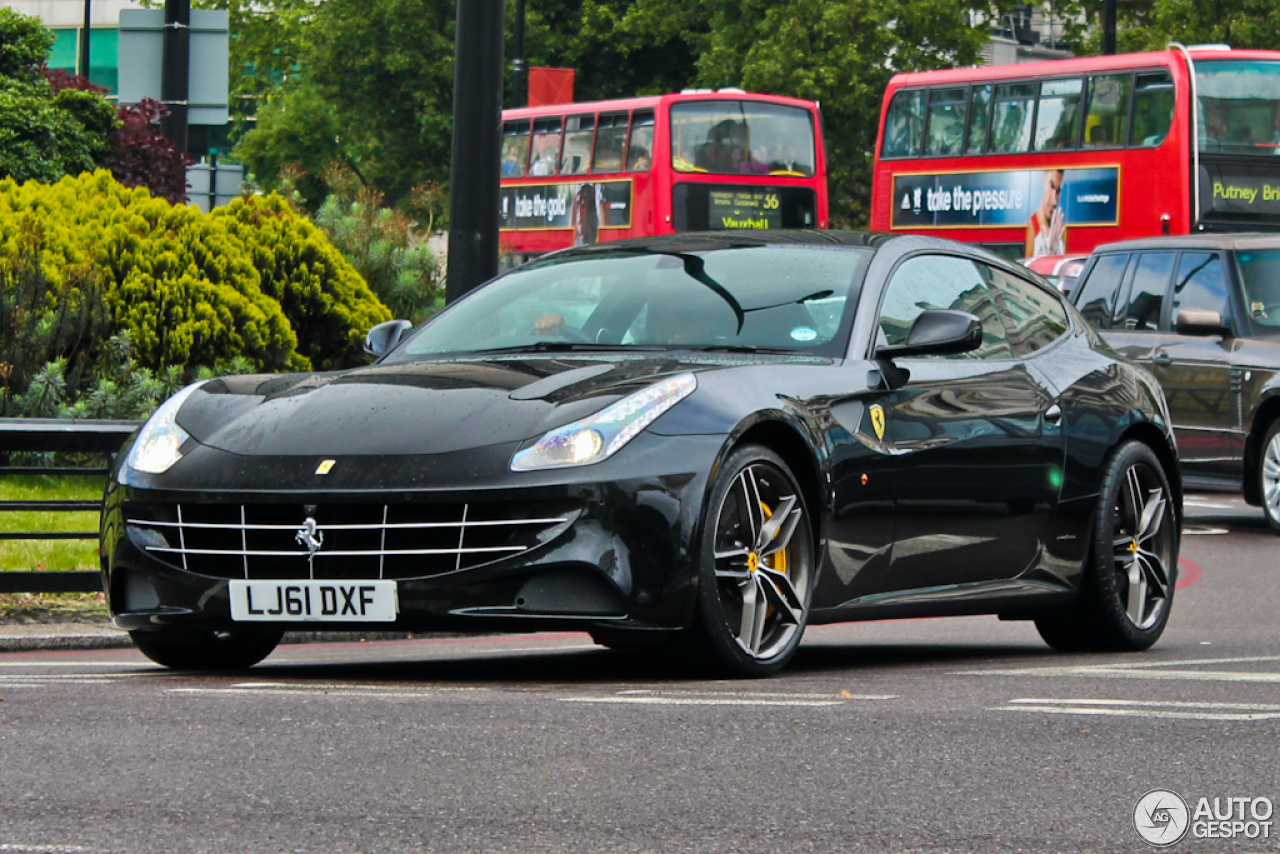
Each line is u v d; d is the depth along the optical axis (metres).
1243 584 32.88
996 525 20.38
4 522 33.03
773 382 17.80
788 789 11.38
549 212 96.62
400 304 50.78
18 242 40.84
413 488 16.08
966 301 21.28
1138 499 22.55
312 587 16.34
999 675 17.66
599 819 10.46
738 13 134.88
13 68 77.50
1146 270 46.06
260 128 160.75
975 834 10.19
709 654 16.81
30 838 9.94
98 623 25.27
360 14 146.12
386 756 12.37
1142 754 12.66
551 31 147.00
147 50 46.62
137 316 41.34
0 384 39.69
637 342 19.33
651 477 16.27
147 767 11.98
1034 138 80.31
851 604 18.47
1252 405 42.50
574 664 19.88
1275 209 74.81
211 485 16.70
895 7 126.06
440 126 144.38
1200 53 74.94
